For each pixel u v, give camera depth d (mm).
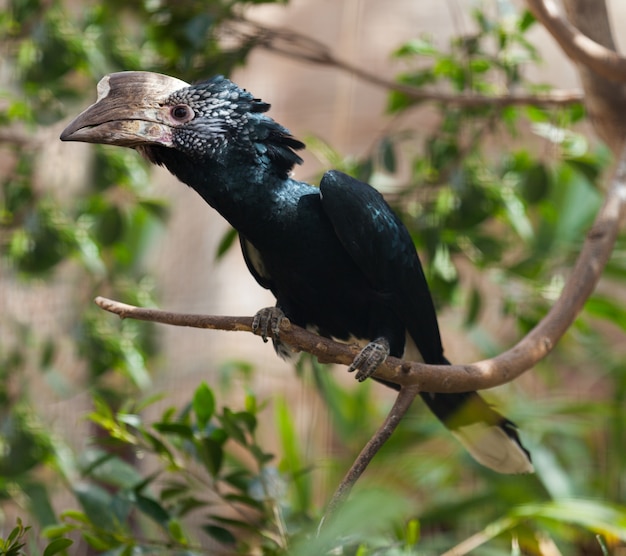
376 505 4715
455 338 14695
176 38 10008
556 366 13055
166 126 6723
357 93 17312
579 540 9992
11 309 12234
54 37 10688
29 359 12516
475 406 7500
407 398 5910
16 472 10508
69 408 12555
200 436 7258
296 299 7359
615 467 10539
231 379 12211
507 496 9312
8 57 11117
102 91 6758
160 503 7570
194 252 13609
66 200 11500
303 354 9586
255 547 7613
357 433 10531
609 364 12055
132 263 11852
